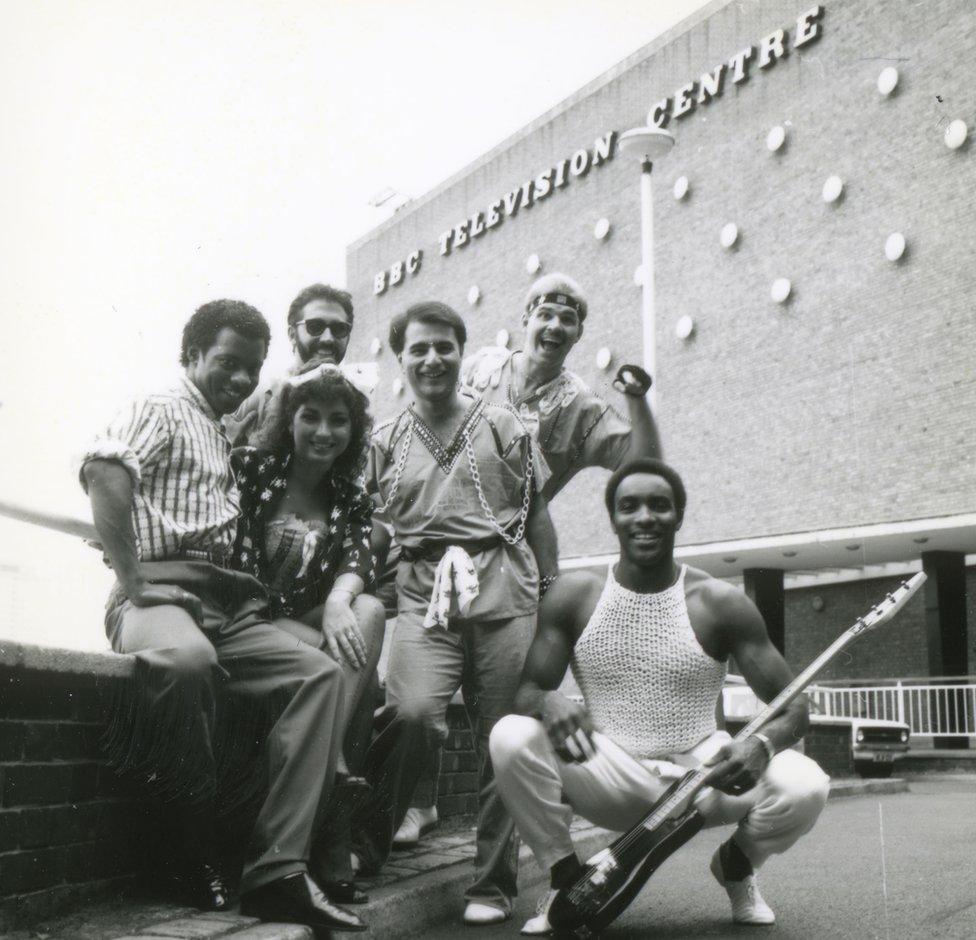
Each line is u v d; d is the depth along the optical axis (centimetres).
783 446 1861
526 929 339
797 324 1858
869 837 591
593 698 352
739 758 318
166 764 299
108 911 295
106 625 322
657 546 339
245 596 334
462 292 2614
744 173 1973
